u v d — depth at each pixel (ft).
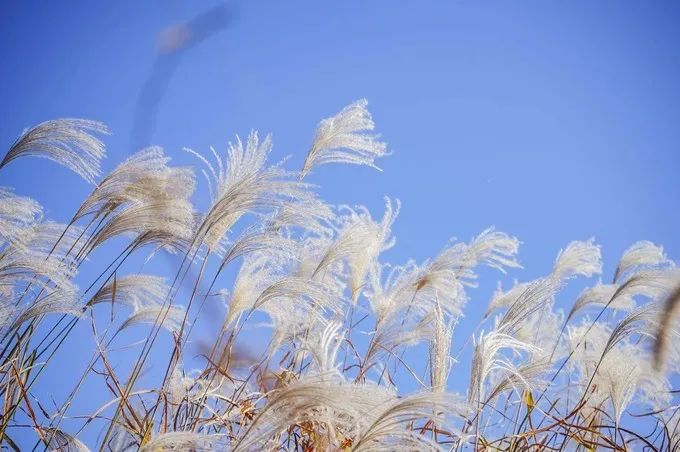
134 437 10.80
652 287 11.51
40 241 11.12
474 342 10.77
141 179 11.28
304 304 11.35
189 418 10.97
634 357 11.43
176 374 11.16
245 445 9.66
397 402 9.50
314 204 11.43
